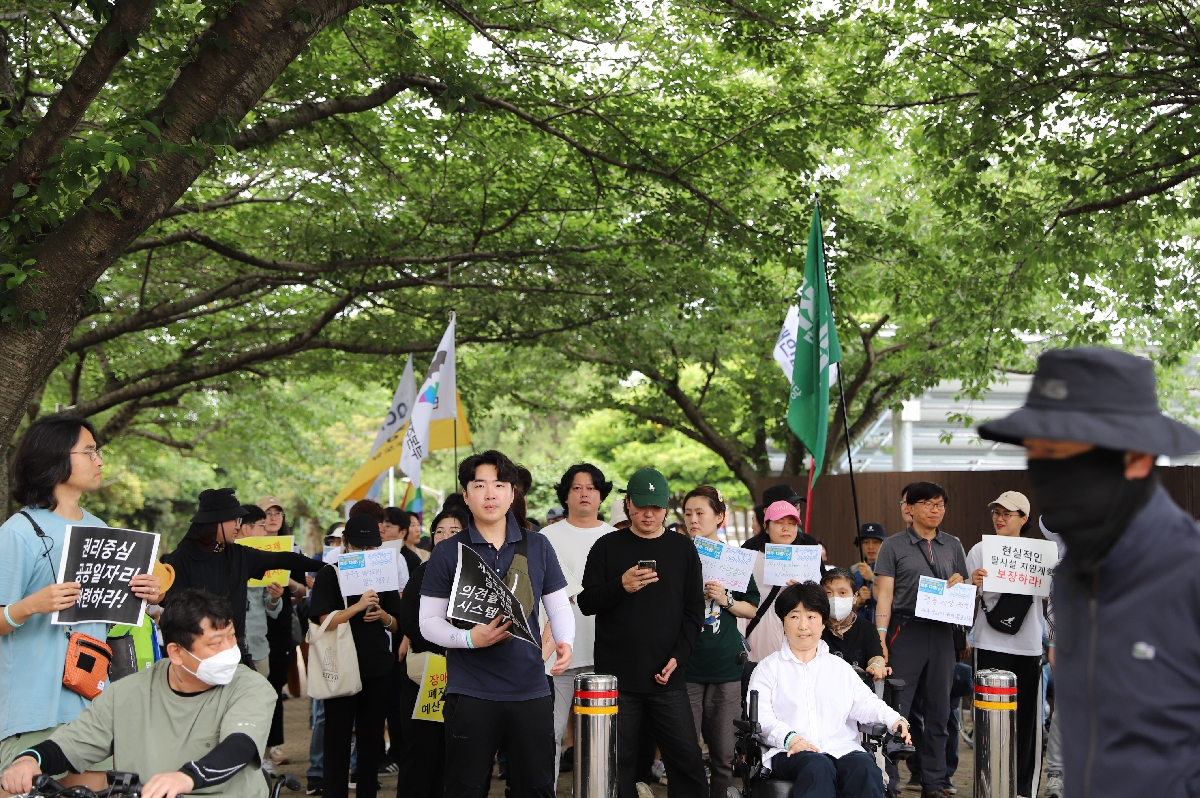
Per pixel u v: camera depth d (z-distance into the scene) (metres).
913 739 8.53
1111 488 2.43
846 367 19.73
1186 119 10.81
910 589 7.65
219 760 3.89
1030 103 11.17
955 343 14.66
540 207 14.62
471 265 15.45
